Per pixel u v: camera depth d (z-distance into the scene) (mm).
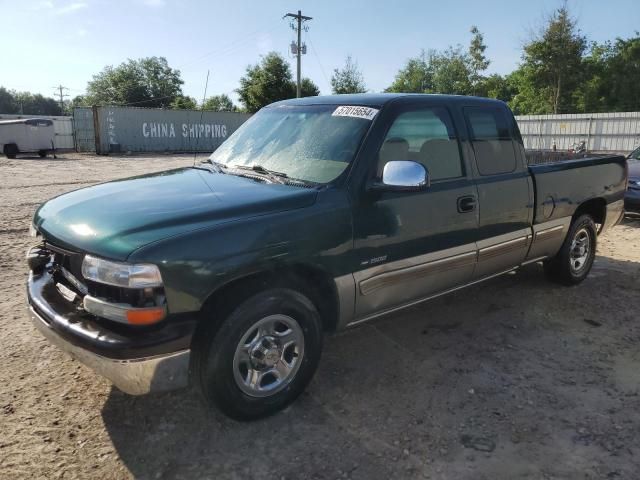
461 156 4004
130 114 32000
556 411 3213
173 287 2590
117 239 2639
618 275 5902
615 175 5668
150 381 2645
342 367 3742
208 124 35062
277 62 46281
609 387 3502
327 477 2637
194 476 2633
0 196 12352
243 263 2768
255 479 2619
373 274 3398
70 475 2615
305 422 3088
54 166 22125
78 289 2904
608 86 43906
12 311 4633
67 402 3234
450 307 4895
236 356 2875
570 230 5188
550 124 26516
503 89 54688
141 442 2883
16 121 27172
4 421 3025
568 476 2646
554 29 40531
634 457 2787
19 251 6820
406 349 4035
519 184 4406
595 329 4441
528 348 4070
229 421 3082
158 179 3660
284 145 3785
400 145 3588
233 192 3162
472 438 2945
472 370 3715
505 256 4414
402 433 2988
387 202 3418
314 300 3250
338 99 3969
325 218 3104
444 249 3834
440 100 3971
